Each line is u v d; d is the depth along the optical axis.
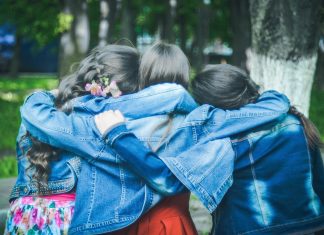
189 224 2.87
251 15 5.29
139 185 2.72
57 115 2.77
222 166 2.67
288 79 5.23
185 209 2.88
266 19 5.16
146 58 2.88
